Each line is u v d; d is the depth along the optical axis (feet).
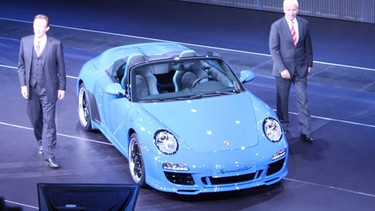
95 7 66.90
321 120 38.22
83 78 36.52
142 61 33.01
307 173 31.22
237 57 50.62
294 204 28.25
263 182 28.43
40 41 31.12
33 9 66.08
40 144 33.83
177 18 62.75
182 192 27.86
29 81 31.53
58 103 40.83
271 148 28.48
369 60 49.70
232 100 31.14
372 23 59.98
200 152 27.84
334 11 61.31
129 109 30.78
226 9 65.92
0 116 39.17
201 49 53.06
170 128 28.94
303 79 34.68
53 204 20.33
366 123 37.70
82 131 36.76
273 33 34.53
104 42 54.85
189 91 31.73
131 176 31.01
